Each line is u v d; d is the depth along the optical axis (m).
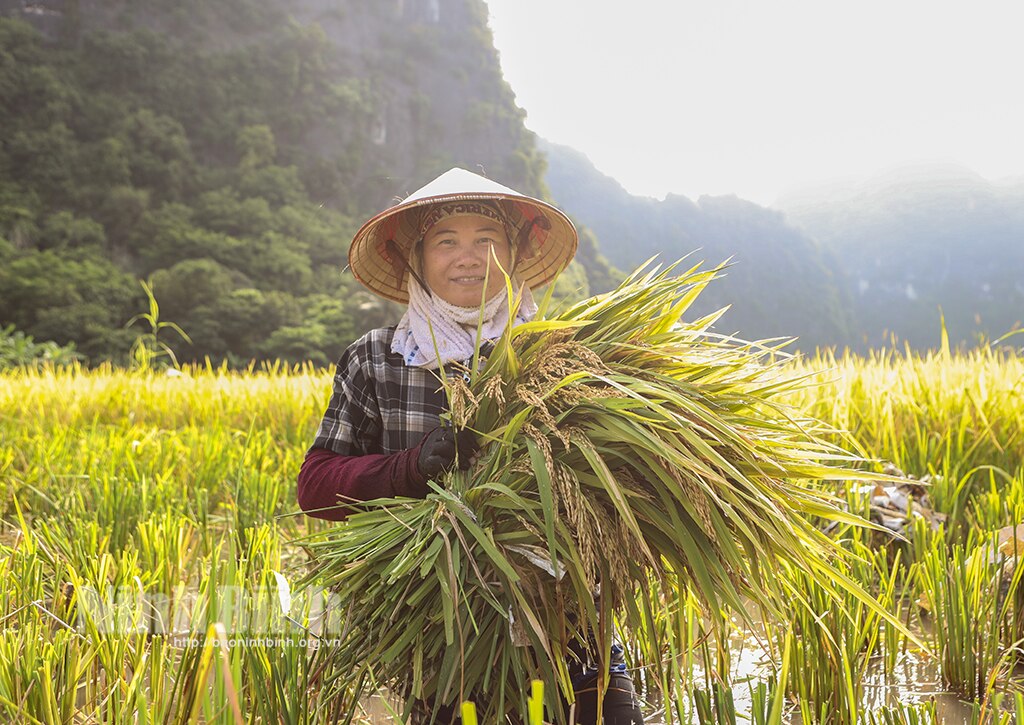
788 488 2.01
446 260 2.14
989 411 4.68
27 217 101.19
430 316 2.12
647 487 1.86
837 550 2.09
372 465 1.93
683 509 1.84
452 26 181.62
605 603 1.74
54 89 120.44
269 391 8.68
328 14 165.50
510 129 171.50
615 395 1.82
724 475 1.85
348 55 161.62
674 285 2.06
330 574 1.91
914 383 5.24
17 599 2.59
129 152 121.12
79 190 112.31
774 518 1.87
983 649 2.53
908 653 2.79
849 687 2.06
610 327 2.04
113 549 3.45
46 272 86.56
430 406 2.10
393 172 147.50
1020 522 3.18
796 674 2.41
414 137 157.88
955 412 4.86
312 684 2.07
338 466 2.00
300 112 145.88
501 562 1.65
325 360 85.88
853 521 2.00
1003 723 1.76
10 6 133.38
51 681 1.98
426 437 1.89
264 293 97.50
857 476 1.99
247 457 5.18
